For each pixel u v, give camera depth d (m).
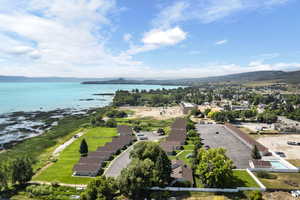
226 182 50.00
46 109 198.00
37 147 88.75
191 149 81.62
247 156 73.00
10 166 53.34
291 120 131.50
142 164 50.12
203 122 132.12
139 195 48.44
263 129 110.50
